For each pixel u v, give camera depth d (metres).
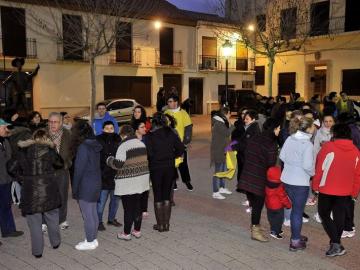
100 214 6.07
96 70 24.41
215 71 30.02
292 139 5.18
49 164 5.05
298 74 28.20
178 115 7.52
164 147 5.88
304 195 5.14
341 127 5.07
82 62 23.58
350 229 5.80
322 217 5.16
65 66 23.25
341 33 24.84
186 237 5.84
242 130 7.34
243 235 5.92
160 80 27.77
